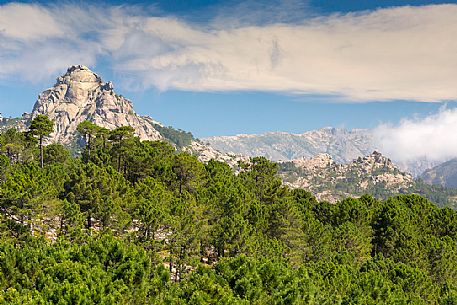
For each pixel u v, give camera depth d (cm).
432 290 5453
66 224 5231
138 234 5356
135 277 3170
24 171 6397
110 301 2672
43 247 3638
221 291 3061
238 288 3400
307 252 6556
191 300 2939
